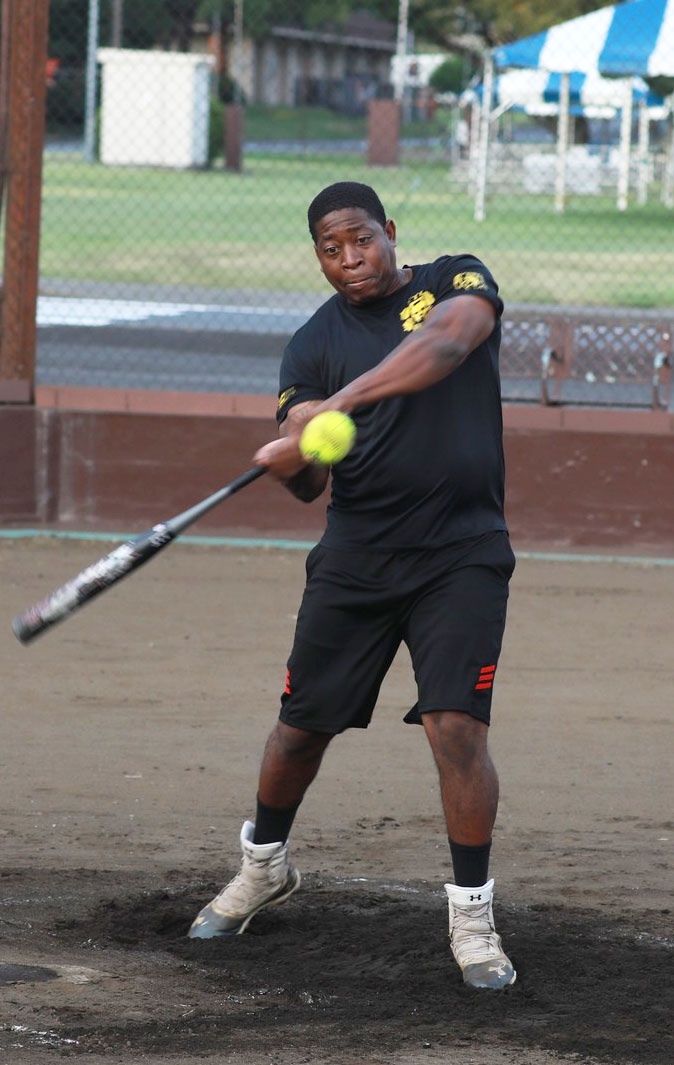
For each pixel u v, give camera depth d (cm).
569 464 3122
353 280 1258
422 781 1897
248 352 5078
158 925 1393
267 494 3200
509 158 11738
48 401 3219
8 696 2212
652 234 9000
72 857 1587
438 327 1185
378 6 15350
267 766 1348
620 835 1700
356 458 1258
